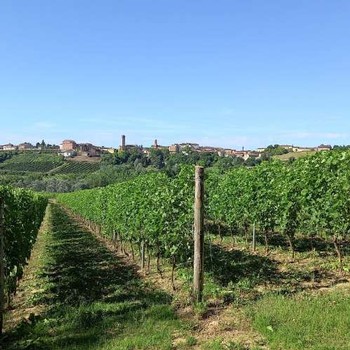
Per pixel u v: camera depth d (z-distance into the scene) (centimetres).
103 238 2719
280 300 854
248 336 709
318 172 1285
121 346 701
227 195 1906
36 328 852
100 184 7412
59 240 2723
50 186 10919
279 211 1464
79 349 708
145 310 913
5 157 17900
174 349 692
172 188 1257
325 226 1206
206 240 1997
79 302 1086
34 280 1473
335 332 667
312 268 1266
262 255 1569
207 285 1062
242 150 13938
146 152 15688
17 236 1205
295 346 630
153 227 1223
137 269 1526
